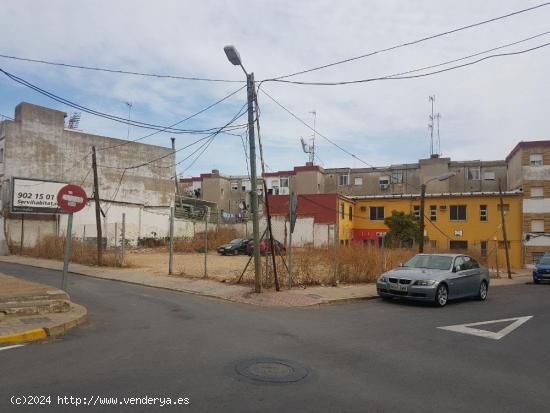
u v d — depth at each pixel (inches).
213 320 393.4
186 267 914.1
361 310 484.4
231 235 1721.2
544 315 482.3
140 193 1820.9
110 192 1718.8
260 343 307.9
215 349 286.5
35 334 310.0
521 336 364.2
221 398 199.2
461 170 2139.5
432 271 554.9
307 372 243.1
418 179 2191.2
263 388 214.4
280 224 1800.0
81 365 243.1
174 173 1958.7
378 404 200.7
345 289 627.2
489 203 1731.1
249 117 576.7
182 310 445.4
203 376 229.0
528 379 246.5
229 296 551.5
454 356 292.7
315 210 1764.3
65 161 1576.0
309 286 639.8
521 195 1683.1
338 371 248.7
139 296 543.8
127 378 222.2
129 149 1791.3
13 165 1437.0
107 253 1015.6
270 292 573.0
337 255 706.2
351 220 1923.0
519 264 1672.0
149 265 958.4
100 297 525.7
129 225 1633.9
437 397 213.2
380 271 732.7
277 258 749.9
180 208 1930.4
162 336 321.1
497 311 503.8
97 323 368.2
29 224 1405.0
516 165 1803.6
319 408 192.5
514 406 204.2
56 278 727.1
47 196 1417.3
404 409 196.1
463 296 573.3
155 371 235.0
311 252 717.3
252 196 572.7
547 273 1025.5
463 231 1755.7
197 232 1812.3
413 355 291.3
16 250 1325.0
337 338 333.7
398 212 1630.2
